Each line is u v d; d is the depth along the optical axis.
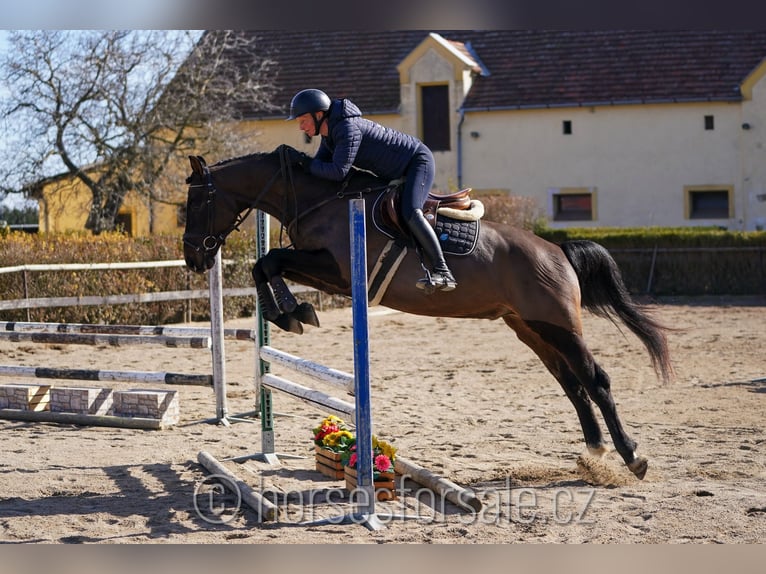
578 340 6.36
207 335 8.98
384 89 28.61
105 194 23.23
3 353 13.49
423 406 9.34
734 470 6.61
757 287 21.05
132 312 16.28
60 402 8.92
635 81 26.75
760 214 25.72
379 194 6.19
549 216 27.17
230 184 6.38
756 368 11.34
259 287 6.11
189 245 6.46
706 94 25.92
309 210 6.24
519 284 6.28
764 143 25.58
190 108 23.56
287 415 8.99
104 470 6.75
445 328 16.30
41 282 15.43
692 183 26.19
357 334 5.55
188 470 6.74
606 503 5.84
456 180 27.73
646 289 21.62
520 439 7.80
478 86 27.86
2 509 5.75
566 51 27.97
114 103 22.89
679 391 9.92
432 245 6.00
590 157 26.80
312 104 6.13
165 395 8.46
